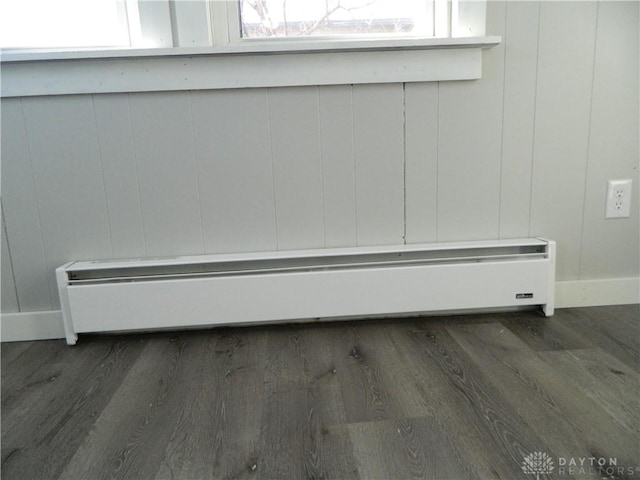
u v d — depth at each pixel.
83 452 0.88
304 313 1.38
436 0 1.44
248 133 1.37
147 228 1.41
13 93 1.29
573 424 0.91
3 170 1.35
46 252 1.41
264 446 0.88
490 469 0.80
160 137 1.36
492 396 1.02
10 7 1.34
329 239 1.46
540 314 1.48
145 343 1.36
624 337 1.30
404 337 1.34
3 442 0.92
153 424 0.96
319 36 1.44
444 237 1.48
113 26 1.38
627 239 1.51
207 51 1.26
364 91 1.37
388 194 1.44
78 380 1.16
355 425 0.93
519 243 1.42
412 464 0.82
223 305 1.36
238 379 1.13
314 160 1.40
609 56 1.40
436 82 1.38
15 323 1.43
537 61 1.39
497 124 1.42
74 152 1.35
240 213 1.42
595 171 1.47
